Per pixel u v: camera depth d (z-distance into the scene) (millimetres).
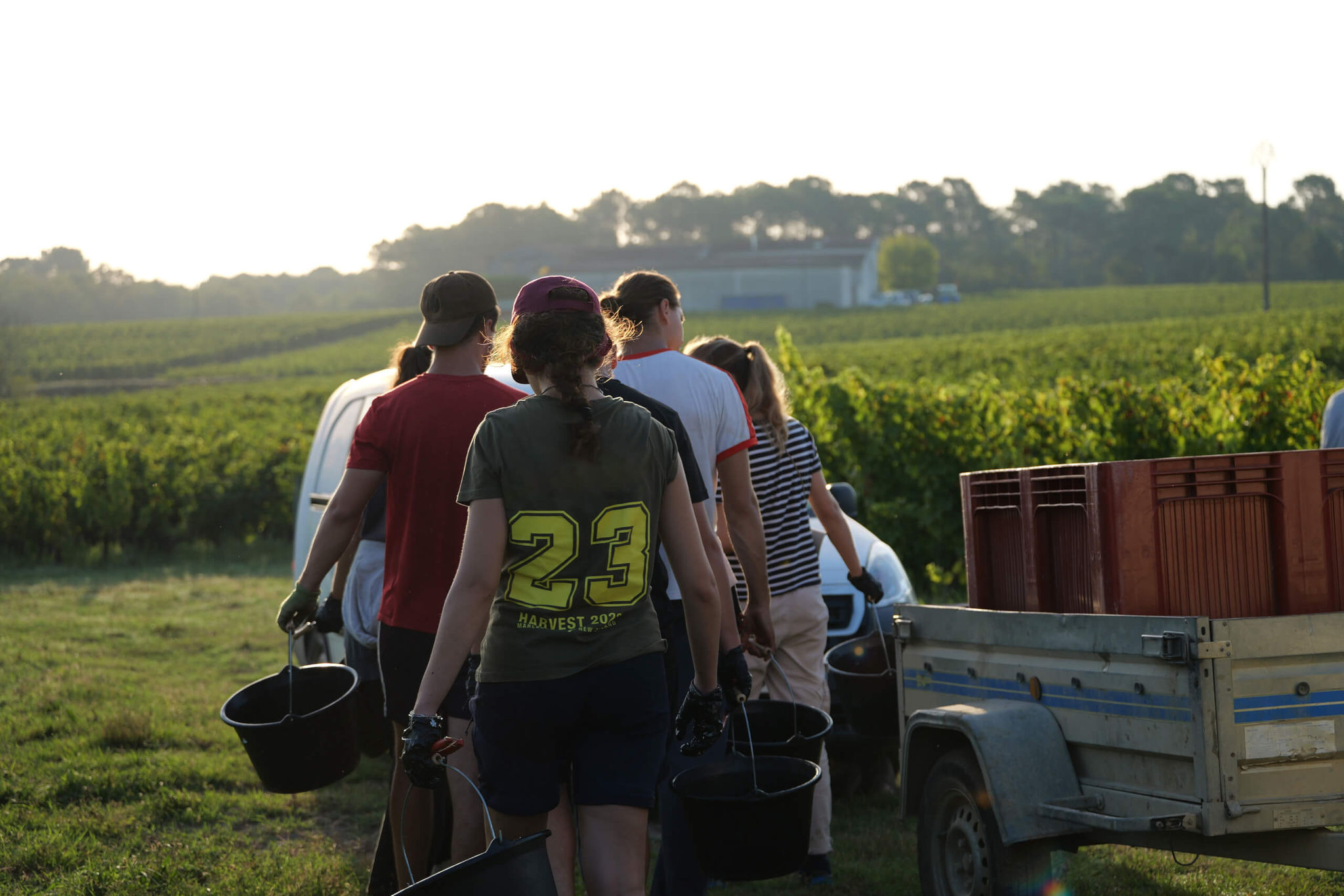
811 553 8641
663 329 7199
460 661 4867
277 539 35781
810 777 5684
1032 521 7105
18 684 15398
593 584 4969
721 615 6051
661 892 6777
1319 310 143000
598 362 5160
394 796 7164
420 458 6719
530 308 5160
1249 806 5777
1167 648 5836
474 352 7039
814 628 8586
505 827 5125
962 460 22844
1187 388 23703
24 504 31297
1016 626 7012
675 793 5742
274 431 49031
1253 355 77000
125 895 8250
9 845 9242
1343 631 5945
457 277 6992
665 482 5234
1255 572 6594
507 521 4949
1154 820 5875
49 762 11828
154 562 31922
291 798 10875
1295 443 21188
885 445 23250
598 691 4996
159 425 64188
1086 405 22859
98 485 31781
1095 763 6520
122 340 197250
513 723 4977
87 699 14617
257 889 8352
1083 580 6797
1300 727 5891
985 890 6984
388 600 6816
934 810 7465
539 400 5062
